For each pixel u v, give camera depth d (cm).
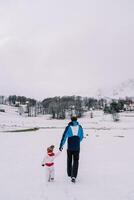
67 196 735
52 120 14150
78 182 893
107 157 1529
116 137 3544
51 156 906
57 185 853
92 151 1869
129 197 722
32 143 2531
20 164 1264
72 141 887
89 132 5288
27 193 767
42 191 786
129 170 1105
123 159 1435
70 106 19325
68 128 890
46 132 5034
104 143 2564
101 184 866
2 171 1090
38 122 12575
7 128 7712
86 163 1305
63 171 1084
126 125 10875
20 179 943
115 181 908
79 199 707
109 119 15325
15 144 2395
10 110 19075
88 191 783
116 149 1989
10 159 1431
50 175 905
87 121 14025
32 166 1207
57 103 19750
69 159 910
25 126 9306
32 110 18925
